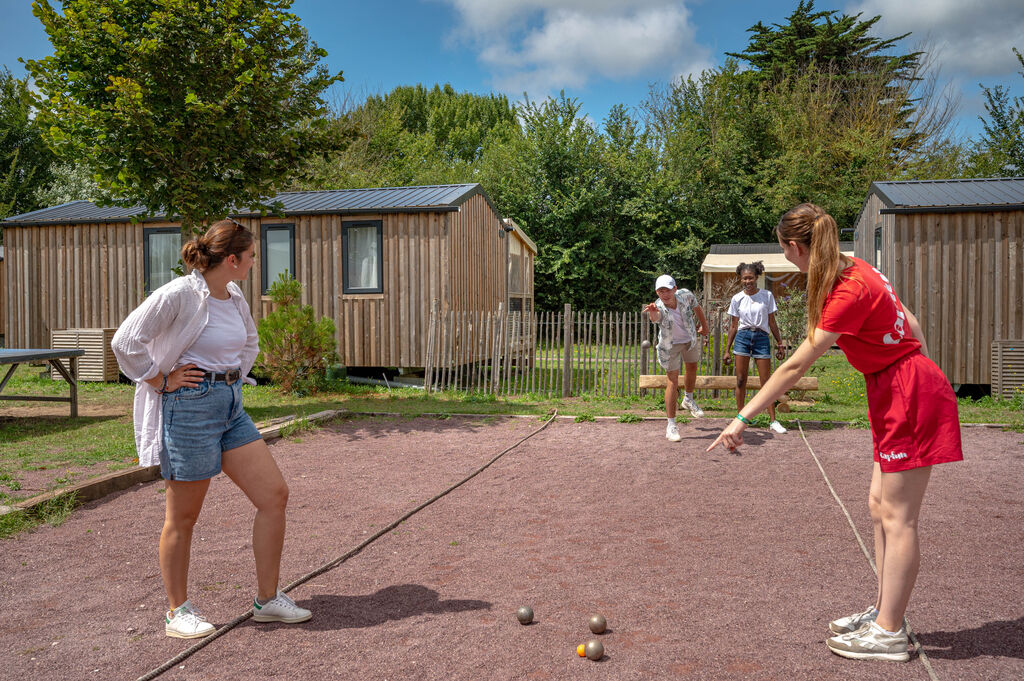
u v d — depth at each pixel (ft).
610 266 104.47
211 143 29.04
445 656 9.34
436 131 169.99
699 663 9.05
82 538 14.76
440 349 42.45
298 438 26.50
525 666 9.02
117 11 28.27
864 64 135.33
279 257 46.21
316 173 94.99
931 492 18.11
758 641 9.70
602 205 102.73
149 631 10.30
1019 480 19.31
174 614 10.20
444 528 15.43
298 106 31.45
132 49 27.58
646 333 38.93
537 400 38.09
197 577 12.45
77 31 27.68
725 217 108.37
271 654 9.47
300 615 10.44
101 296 49.08
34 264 50.16
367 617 10.67
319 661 9.24
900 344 9.09
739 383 27.81
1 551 13.93
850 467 21.08
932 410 8.82
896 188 43.70
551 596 11.46
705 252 103.71
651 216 101.09
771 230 109.19
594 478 20.16
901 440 8.91
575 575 12.45
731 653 9.34
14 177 103.30
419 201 44.83
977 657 9.10
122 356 9.41
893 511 9.02
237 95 28.30
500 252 57.16
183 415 9.76
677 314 24.99
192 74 28.78
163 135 28.45
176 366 9.88
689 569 12.70
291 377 40.06
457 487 19.17
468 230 48.08
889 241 42.19
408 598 11.43
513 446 24.72
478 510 16.90
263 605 10.47
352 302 45.16
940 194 41.06
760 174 109.70
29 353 28.48
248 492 10.42
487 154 125.90
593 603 11.15
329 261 45.44
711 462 22.03
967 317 38.52
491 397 38.06
